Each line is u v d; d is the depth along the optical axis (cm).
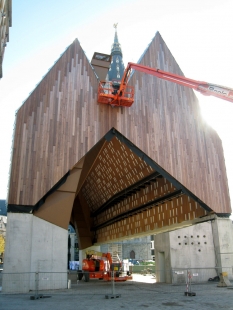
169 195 2595
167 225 2745
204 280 2227
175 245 2255
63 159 1947
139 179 2945
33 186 1847
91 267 2728
